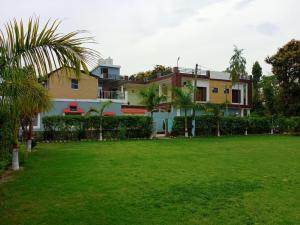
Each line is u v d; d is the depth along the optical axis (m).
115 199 6.79
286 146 18.30
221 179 8.79
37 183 8.38
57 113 30.98
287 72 34.91
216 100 39.88
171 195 7.07
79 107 32.19
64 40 5.18
